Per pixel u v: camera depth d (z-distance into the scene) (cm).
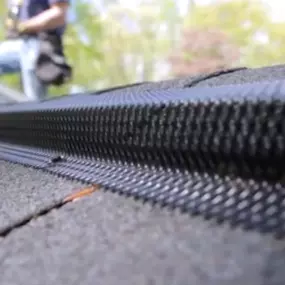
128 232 63
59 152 121
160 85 150
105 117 98
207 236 57
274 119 64
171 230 61
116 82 1238
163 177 80
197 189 71
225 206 63
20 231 72
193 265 51
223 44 1138
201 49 1141
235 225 58
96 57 1196
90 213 73
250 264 49
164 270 51
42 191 92
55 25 268
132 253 56
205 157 73
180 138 78
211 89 87
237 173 69
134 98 100
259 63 1141
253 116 67
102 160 101
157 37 1261
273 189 63
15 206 85
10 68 287
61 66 275
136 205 72
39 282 55
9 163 131
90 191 85
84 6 1148
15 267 60
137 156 89
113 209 73
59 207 79
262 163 65
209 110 74
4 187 101
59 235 67
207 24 1170
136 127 88
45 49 270
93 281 52
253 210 60
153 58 1260
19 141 154
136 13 1245
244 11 1144
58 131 120
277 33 1130
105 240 62
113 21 1235
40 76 271
